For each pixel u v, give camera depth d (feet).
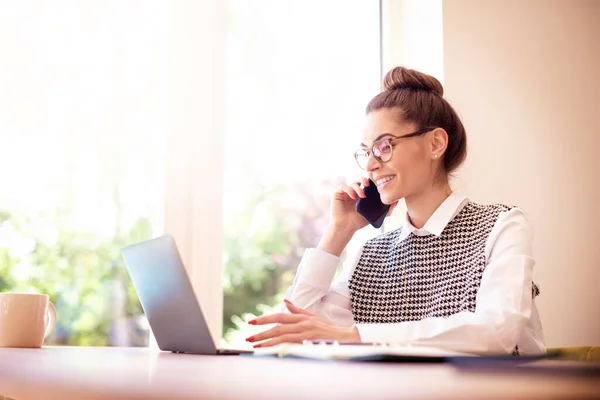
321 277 6.11
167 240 3.86
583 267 9.34
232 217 7.92
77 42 7.20
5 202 6.88
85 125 7.20
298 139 8.38
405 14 9.02
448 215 5.78
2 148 6.89
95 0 7.30
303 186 8.34
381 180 5.79
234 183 7.96
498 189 8.70
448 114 5.96
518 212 5.53
